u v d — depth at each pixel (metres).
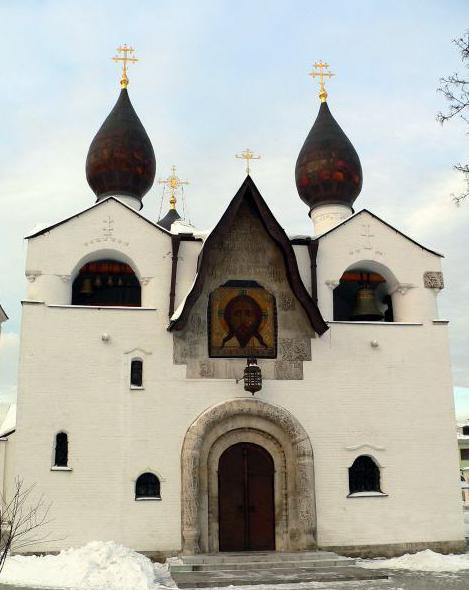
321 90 32.41
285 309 24.72
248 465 23.47
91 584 18.06
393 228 26.48
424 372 25.08
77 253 24.61
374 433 24.19
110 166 29.72
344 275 26.88
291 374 24.19
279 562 20.73
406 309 26.05
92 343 23.48
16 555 21.39
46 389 22.94
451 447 24.55
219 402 23.48
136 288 26.92
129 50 32.69
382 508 23.59
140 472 22.66
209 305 24.33
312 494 22.94
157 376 23.48
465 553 23.67
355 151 31.00
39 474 22.25
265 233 25.22
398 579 19.20
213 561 20.75
